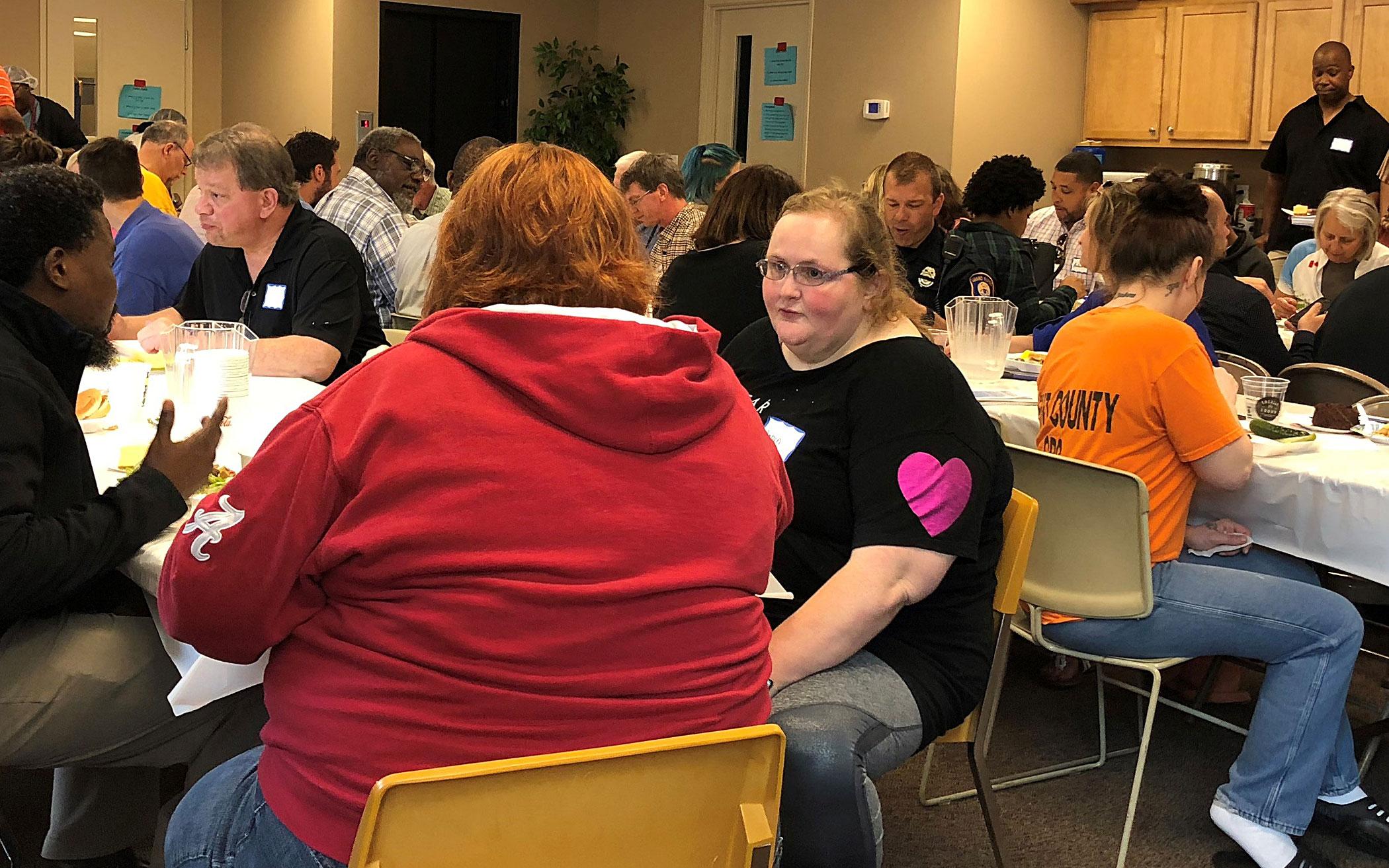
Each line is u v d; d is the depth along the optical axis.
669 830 1.16
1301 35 6.86
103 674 1.75
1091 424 2.39
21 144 3.69
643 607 1.16
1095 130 7.80
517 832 1.09
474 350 1.16
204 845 1.24
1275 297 5.09
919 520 1.79
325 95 8.66
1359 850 2.38
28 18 9.17
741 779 1.18
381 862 1.05
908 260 4.59
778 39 8.29
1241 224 6.63
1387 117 6.63
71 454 1.74
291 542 1.14
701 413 1.24
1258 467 2.53
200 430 1.81
